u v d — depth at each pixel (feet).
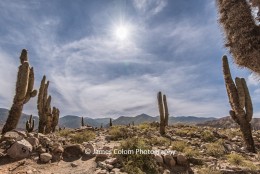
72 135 41.83
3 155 26.00
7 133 31.96
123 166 26.40
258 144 53.47
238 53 25.21
